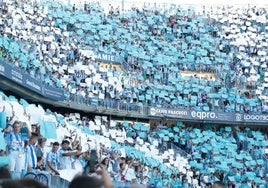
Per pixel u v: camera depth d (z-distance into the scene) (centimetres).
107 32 5434
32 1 5138
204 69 5534
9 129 1658
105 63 5088
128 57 5256
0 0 4466
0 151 1527
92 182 529
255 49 5872
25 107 2072
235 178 4344
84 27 5338
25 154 1666
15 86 3469
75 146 2112
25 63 3775
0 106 1855
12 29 4191
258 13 6353
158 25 5931
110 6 5922
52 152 1800
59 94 4031
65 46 4725
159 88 5016
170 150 4472
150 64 5266
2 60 3150
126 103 4628
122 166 2480
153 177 3569
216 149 4691
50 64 4309
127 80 4959
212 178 4331
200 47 5784
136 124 4628
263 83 5431
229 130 5041
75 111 4403
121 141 4088
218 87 5231
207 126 5106
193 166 4419
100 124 4212
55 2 5391
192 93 5103
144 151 4112
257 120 5044
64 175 1852
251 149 4850
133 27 5756
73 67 4569
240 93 5288
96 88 4531
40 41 4512
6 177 650
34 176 1528
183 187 4041
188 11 6281
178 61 5500
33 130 1886
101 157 2638
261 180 4422
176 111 4884
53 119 2331
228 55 5709
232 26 6141
